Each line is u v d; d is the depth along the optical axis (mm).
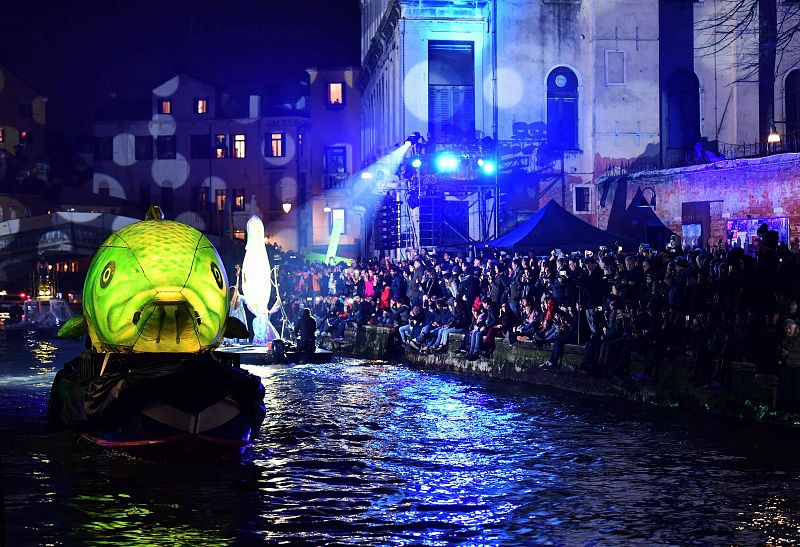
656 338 21281
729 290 20125
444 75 43531
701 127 42688
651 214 40094
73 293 65438
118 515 12875
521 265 27344
